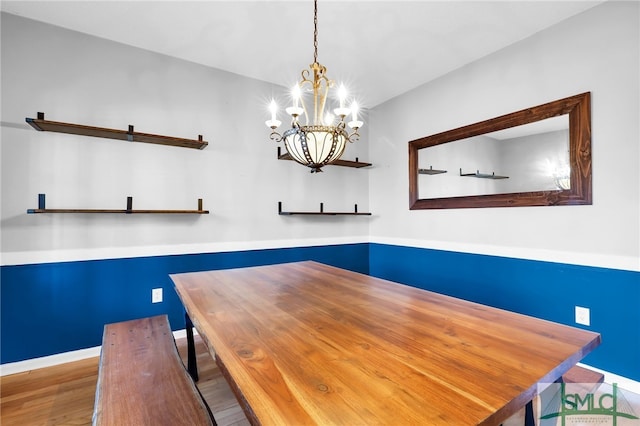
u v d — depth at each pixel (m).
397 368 0.81
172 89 2.70
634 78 1.87
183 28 2.31
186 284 1.71
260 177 3.16
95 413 1.01
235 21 2.22
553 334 1.03
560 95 2.20
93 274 2.37
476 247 2.76
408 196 3.43
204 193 2.84
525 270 2.41
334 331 1.06
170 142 2.58
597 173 2.02
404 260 3.49
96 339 2.37
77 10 2.10
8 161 2.11
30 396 1.83
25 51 2.16
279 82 3.21
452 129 2.94
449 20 2.21
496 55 2.60
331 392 0.71
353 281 1.79
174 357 1.43
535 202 2.33
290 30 2.33
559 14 2.13
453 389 0.72
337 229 3.71
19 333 2.12
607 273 1.98
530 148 2.37
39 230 2.19
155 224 2.62
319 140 1.35
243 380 0.76
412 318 1.19
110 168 2.44
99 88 2.40
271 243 3.22
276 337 1.01
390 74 3.02
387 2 2.03
